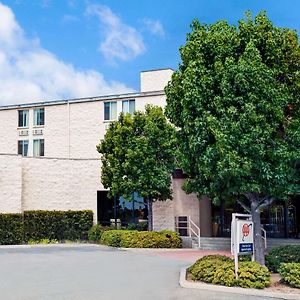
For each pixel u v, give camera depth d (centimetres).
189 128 1370
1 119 3806
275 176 1292
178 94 1463
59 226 2906
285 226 2625
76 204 3072
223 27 1409
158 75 3466
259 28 1373
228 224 2797
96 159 3108
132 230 2653
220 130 1280
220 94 1332
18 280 1402
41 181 3014
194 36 1427
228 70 1293
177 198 2786
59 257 2039
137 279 1412
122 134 2627
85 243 2838
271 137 1317
